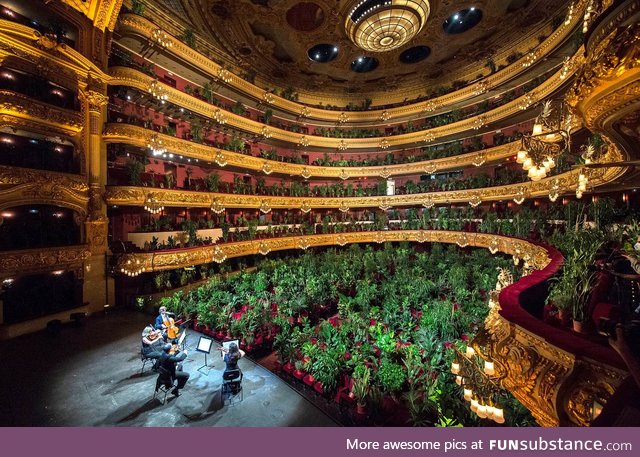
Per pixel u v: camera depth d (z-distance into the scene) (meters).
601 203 13.01
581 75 4.34
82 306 15.90
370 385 9.27
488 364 4.75
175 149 20.23
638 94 3.72
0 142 13.18
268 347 13.34
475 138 28.80
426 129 31.36
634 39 3.38
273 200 28.23
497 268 19.83
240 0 20.06
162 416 8.44
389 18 19.98
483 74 28.67
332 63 28.56
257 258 28.66
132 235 19.23
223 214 26.66
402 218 34.62
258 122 27.59
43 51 13.62
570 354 3.41
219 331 14.41
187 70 22.50
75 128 15.34
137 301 17.14
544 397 3.71
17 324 13.27
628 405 2.36
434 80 32.19
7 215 13.24
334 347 11.74
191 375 10.61
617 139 5.41
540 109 22.22
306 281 20.67
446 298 18.31
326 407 9.16
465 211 28.81
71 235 15.66
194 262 20.08
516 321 4.22
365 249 33.09
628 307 4.45
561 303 4.63
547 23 22.05
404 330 13.80
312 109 32.69
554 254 9.16
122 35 17.97
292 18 22.00
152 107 21.05
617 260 5.40
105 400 9.04
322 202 32.34
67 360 11.31
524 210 21.81
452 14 22.16
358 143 34.28
